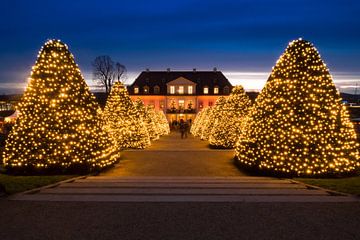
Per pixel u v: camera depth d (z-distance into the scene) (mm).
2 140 22906
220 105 30328
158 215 6180
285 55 12828
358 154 11852
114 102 22062
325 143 11484
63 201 7070
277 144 11766
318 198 7355
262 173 12125
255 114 13344
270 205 6777
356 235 5273
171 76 75938
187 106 73438
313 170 11266
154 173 13102
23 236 5246
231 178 10992
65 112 12562
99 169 13055
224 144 21969
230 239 5117
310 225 5688
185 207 6645
